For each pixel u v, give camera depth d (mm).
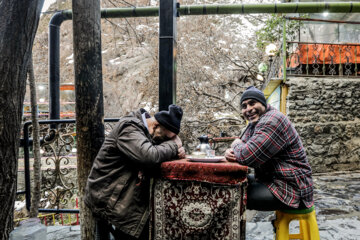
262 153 1493
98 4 1926
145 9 4023
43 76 15344
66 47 17906
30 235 1771
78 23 1866
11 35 1620
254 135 1576
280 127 1534
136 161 1467
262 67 9250
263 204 1591
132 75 13094
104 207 1569
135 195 1573
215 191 1450
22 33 1668
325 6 3934
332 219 2998
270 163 1626
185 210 1480
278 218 1678
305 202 1562
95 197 1575
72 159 7996
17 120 1738
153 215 1523
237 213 1434
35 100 2441
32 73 2408
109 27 6230
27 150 2924
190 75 10984
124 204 1552
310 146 5969
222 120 10867
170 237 1500
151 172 1537
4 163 1681
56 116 4191
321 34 9055
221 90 11445
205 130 10383
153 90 11250
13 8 1614
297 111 6020
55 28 4234
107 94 13852
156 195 1526
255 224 2889
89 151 1905
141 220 1572
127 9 4062
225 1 9938
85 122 1899
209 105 11234
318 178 5379
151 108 11297
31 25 1726
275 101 7230
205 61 11531
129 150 1482
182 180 1469
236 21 12516
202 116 10875
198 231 1464
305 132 5965
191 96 10852
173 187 1505
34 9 1716
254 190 1610
